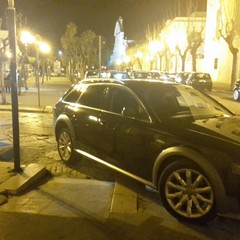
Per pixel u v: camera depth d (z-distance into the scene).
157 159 4.38
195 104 5.46
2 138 8.87
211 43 44.62
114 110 5.39
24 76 27.20
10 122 11.52
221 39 41.12
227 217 3.85
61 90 27.92
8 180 5.21
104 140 5.37
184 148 4.10
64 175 5.94
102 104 5.66
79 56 56.59
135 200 4.82
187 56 50.72
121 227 4.08
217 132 4.26
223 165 3.81
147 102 4.96
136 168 4.82
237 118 5.15
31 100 18.92
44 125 11.06
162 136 4.44
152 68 60.22
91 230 4.00
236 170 3.71
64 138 6.52
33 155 7.17
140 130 4.73
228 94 25.33
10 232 3.94
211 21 44.41
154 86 5.44
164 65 58.00
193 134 4.23
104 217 4.32
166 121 4.67
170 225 4.14
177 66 51.50
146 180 4.68
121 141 5.01
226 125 4.61
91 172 6.10
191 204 4.12
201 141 4.08
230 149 3.86
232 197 3.76
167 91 5.42
